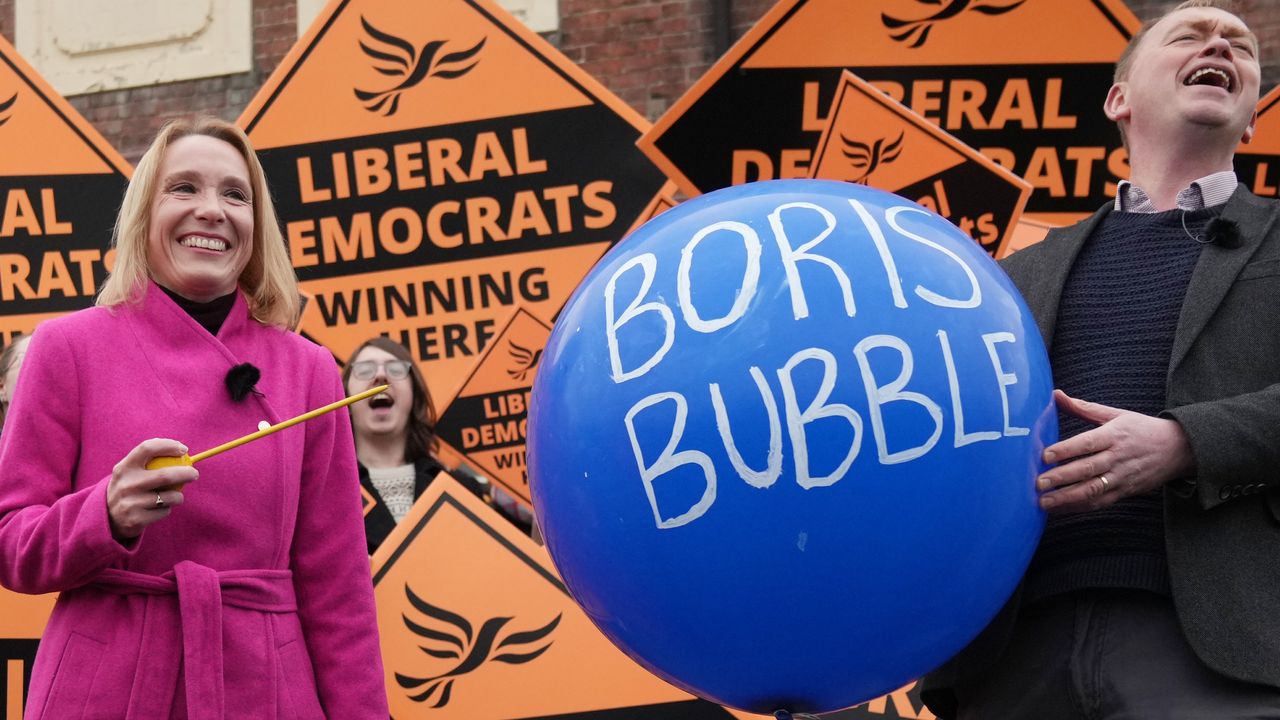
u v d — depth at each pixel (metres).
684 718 2.98
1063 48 4.35
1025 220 4.00
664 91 7.62
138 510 1.98
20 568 2.05
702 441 1.65
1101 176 4.36
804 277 1.70
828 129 3.83
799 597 1.67
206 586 2.08
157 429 2.15
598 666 3.04
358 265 4.57
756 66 4.23
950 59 4.36
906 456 1.65
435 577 3.13
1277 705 1.89
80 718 2.03
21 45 8.52
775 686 1.78
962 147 3.76
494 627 3.08
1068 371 2.16
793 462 1.63
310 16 8.13
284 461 2.23
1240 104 2.20
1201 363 2.02
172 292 2.28
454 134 4.55
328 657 2.27
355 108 4.59
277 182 4.60
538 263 4.50
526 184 4.52
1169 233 2.17
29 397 2.15
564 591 3.10
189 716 2.03
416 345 4.53
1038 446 1.79
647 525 1.68
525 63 4.54
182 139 2.31
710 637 1.72
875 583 1.67
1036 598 2.10
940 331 1.70
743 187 1.91
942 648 1.78
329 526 2.32
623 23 7.69
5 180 4.55
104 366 2.19
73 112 4.55
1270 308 2.04
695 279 1.72
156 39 8.34
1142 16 7.04
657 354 1.69
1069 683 2.04
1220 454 1.89
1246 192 2.19
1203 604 1.93
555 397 1.79
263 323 2.37
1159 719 1.93
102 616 2.08
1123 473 1.87
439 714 3.05
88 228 4.52
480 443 4.32
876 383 1.65
